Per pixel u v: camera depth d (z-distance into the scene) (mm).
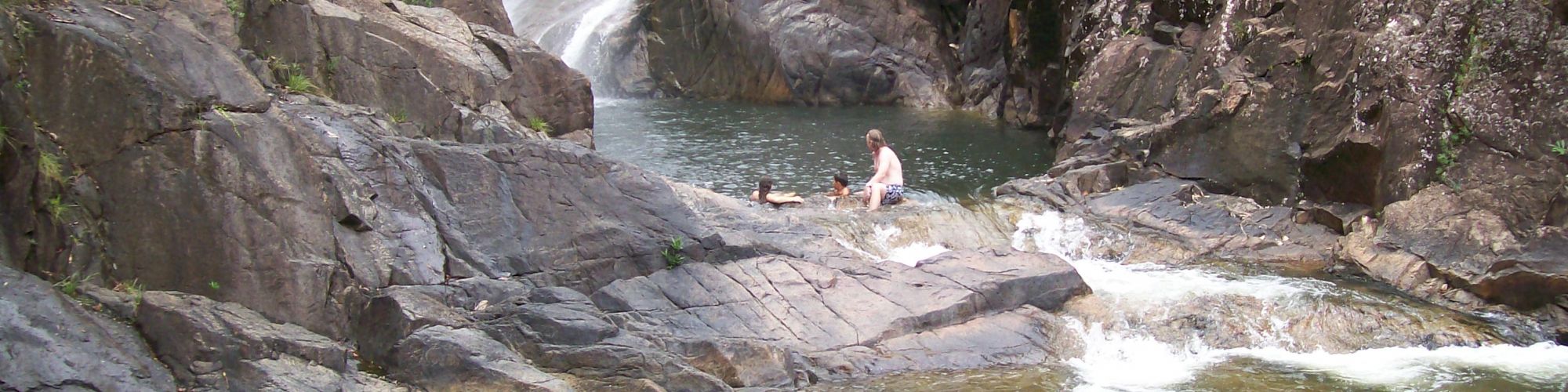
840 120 22609
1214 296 10453
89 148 8320
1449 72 11883
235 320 8055
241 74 8922
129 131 8352
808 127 21516
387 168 9734
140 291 8219
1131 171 14445
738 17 26453
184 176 8406
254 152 8664
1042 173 16219
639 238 10211
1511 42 11477
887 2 25984
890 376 8875
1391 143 12008
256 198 8578
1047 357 9469
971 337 9562
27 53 8211
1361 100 12469
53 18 8430
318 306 8625
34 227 8078
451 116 12391
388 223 9438
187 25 9094
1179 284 11039
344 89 12102
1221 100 13836
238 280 8422
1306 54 13328
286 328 8305
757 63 26391
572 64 28797
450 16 13570
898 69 25641
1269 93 13484
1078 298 10461
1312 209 12766
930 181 15633
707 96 27406
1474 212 11203
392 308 8523
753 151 18484
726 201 12406
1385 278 11227
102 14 8758
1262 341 9922
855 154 18109
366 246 9172
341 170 9352
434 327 8383
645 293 9758
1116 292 10742
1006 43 23203
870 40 25781
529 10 30516
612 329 8617
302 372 7777
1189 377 9055
